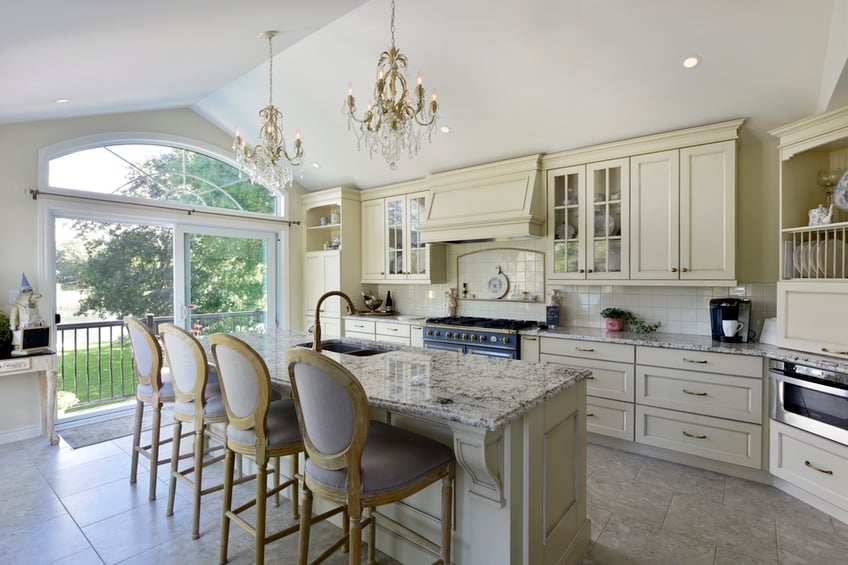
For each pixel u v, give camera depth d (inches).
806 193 105.8
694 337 127.2
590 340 129.6
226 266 193.0
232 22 90.0
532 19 105.0
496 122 142.6
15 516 91.7
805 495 97.1
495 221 152.6
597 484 106.2
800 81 102.5
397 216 196.7
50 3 59.3
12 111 118.7
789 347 102.7
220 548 76.6
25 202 138.6
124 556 78.4
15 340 128.6
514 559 60.4
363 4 110.7
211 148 186.5
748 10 90.9
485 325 155.0
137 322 101.1
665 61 107.0
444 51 121.0
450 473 63.6
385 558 77.8
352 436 53.7
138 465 117.6
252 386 70.0
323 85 148.6
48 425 132.2
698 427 112.7
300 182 218.8
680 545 81.4
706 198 120.3
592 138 137.6
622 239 133.9
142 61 101.6
